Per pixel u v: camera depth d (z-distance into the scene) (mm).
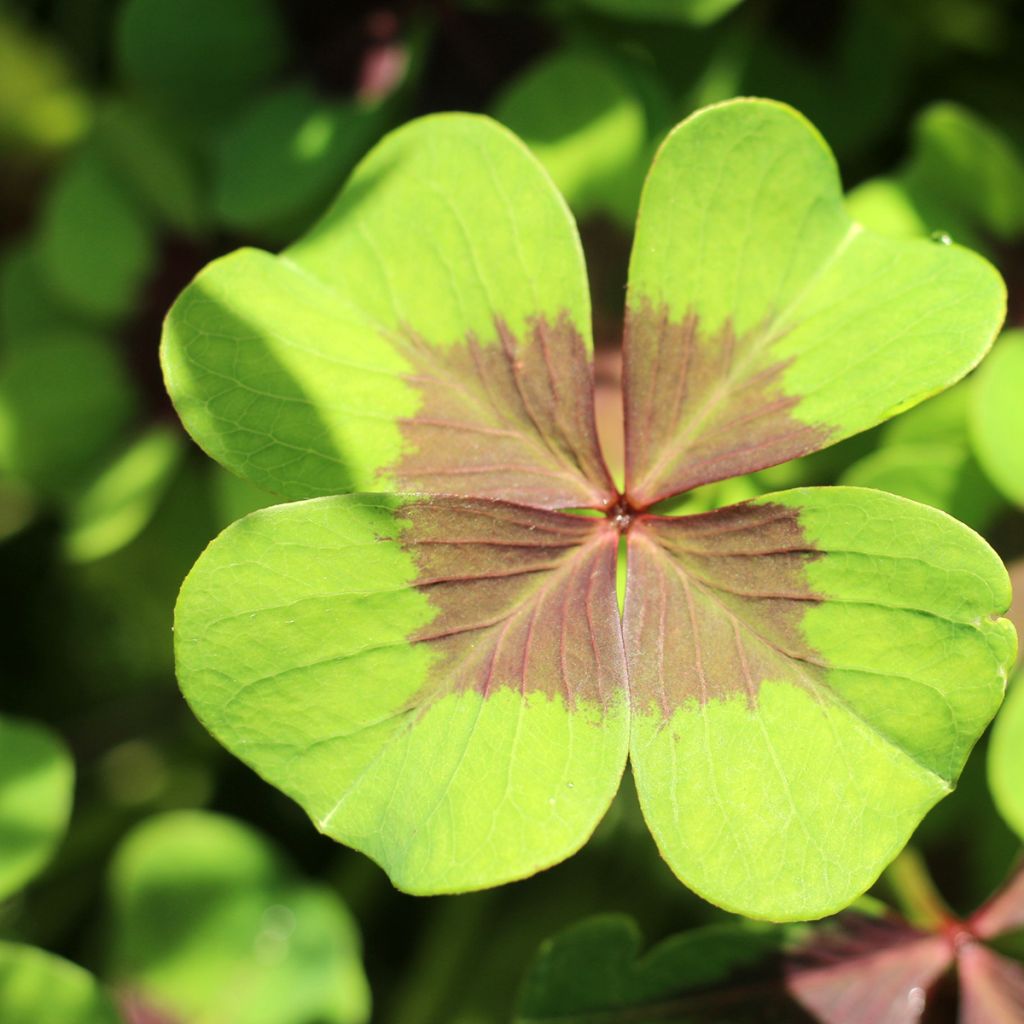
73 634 422
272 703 307
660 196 316
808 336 317
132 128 385
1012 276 360
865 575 309
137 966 370
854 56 390
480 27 376
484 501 312
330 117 372
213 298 316
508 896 394
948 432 353
